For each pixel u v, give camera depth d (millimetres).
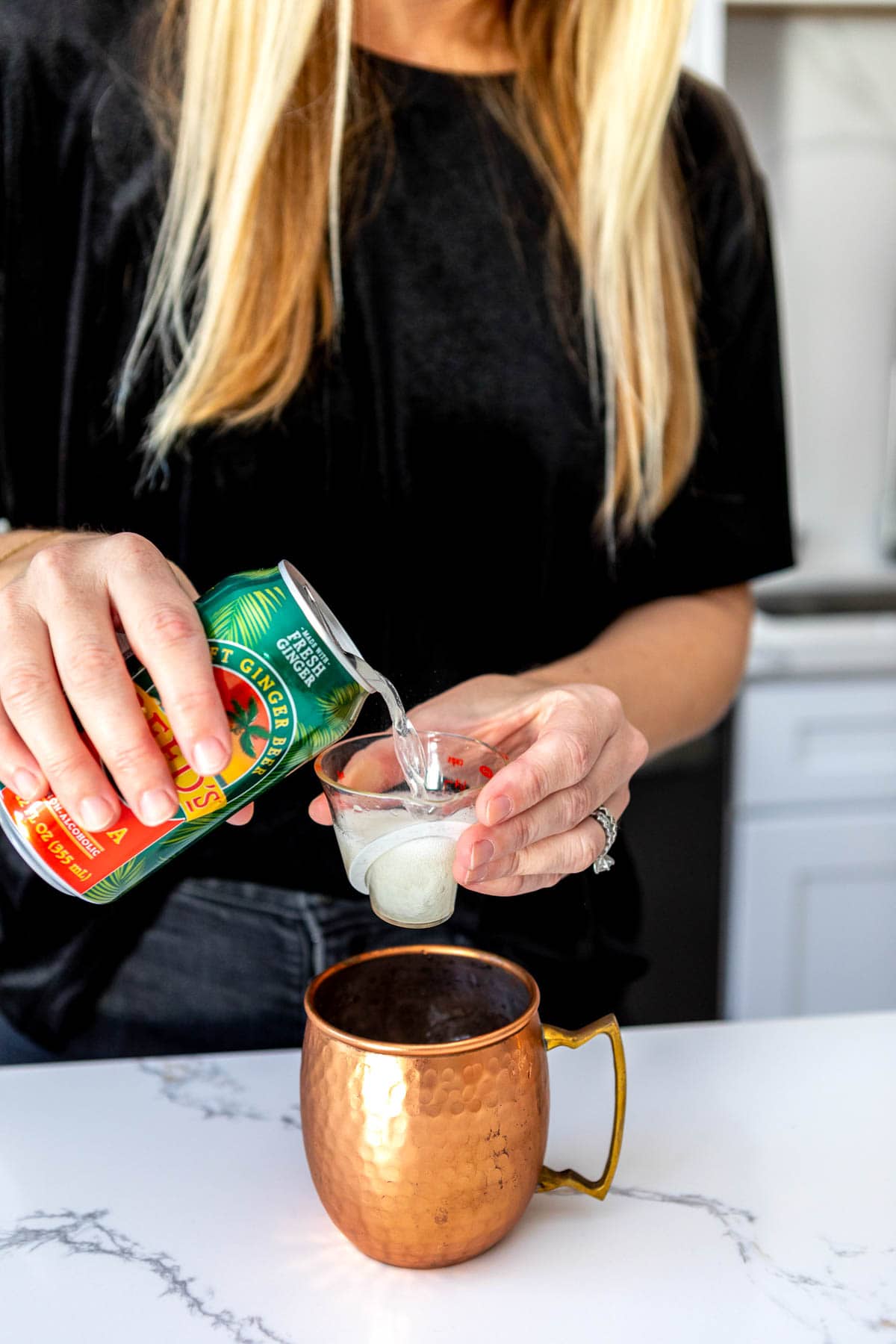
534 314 1060
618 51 998
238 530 1023
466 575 1074
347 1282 620
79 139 960
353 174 1014
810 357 2361
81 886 618
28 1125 768
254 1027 1026
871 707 1929
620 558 1133
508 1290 612
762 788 1945
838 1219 669
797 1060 848
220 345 967
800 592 2320
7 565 713
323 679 608
